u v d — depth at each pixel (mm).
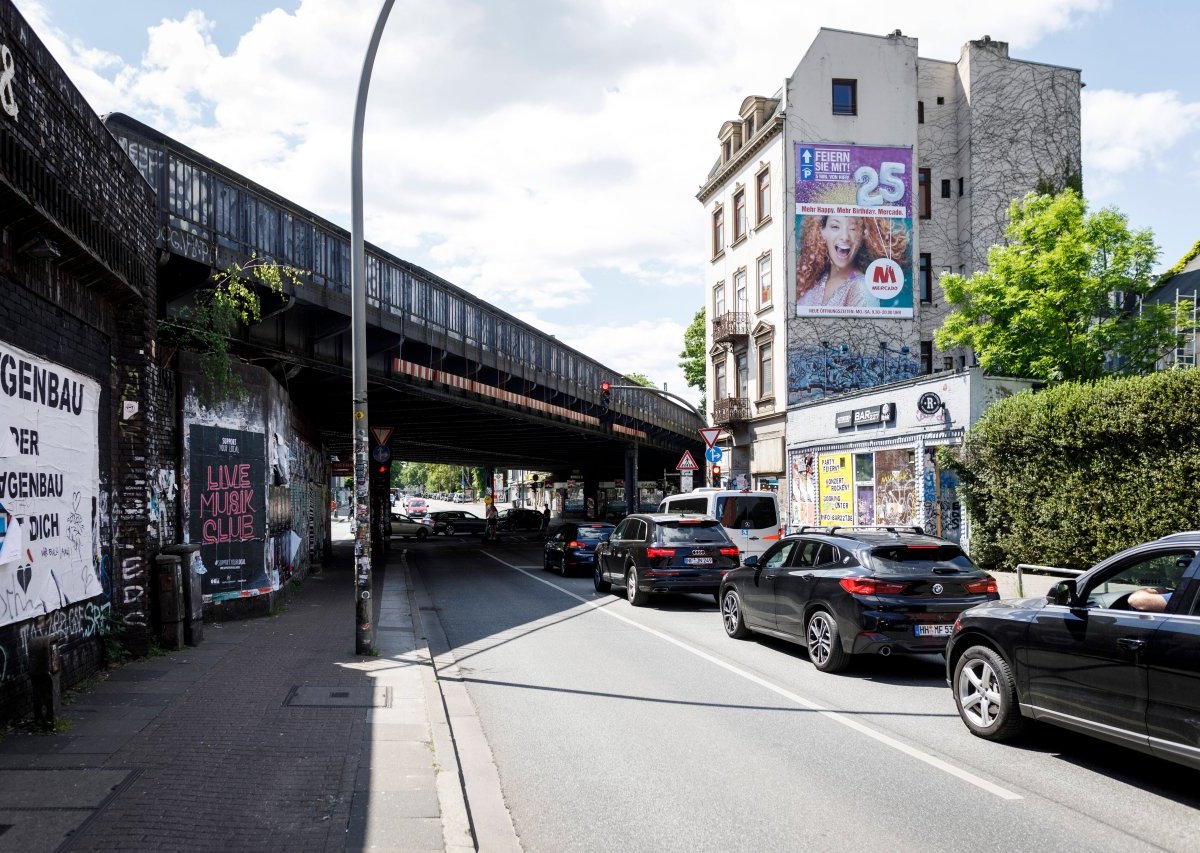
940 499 22375
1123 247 25453
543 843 4906
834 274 35250
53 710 6574
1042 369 25406
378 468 29391
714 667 10195
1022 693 6609
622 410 40062
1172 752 5383
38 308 7398
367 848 4535
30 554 7016
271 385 14602
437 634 13031
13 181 6375
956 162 37438
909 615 9180
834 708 8148
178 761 5891
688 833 5047
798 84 35469
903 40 36125
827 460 28250
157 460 10672
